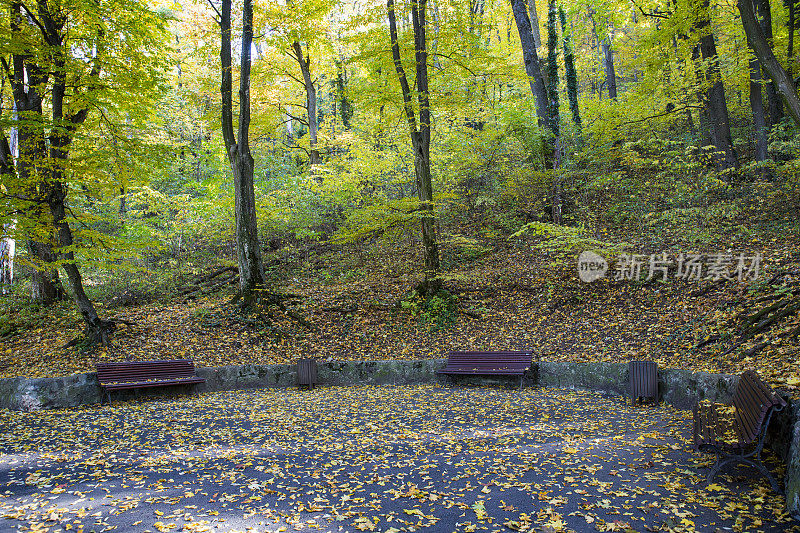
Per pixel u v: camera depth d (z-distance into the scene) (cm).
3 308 1384
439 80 1631
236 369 1080
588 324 1121
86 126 1164
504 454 570
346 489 475
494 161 1700
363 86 1527
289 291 1575
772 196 1280
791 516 364
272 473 527
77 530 381
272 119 2084
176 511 420
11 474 529
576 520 384
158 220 1736
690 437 588
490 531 372
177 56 2398
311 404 910
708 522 368
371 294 1475
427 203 1328
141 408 887
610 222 1508
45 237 1078
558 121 1655
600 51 2608
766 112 1753
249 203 1377
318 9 1681
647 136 1609
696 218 1305
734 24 1680
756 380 478
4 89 1402
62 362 1078
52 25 1067
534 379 1015
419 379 1095
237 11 1534
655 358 902
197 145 2445
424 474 513
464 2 1316
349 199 1806
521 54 2386
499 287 1405
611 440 603
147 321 1311
